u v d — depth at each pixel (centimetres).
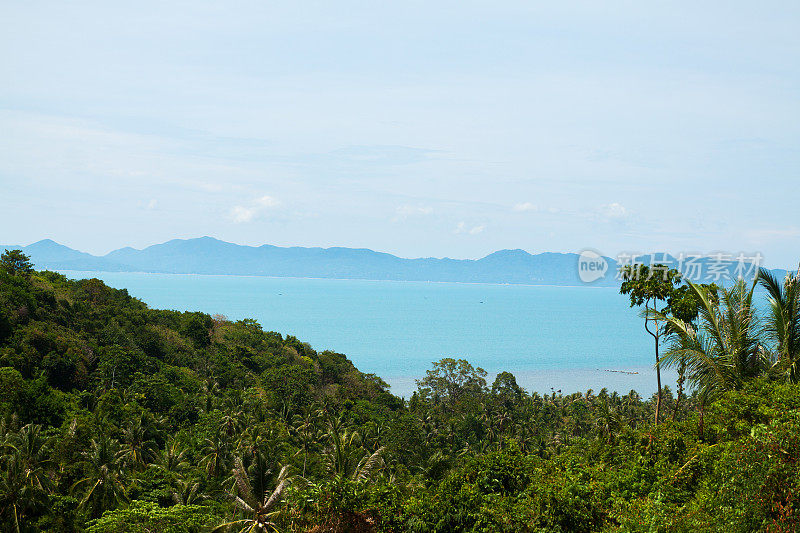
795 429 1241
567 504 1586
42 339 6950
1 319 6775
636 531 1318
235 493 3781
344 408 8894
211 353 10056
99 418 5644
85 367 7175
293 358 11181
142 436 5491
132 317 9700
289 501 1933
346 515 1792
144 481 4516
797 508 1142
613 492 1650
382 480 1978
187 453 5712
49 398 5572
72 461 4606
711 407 2027
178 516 3142
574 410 10706
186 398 7275
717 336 2198
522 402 10919
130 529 2998
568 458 2014
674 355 2133
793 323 2120
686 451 1889
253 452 4991
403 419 7200
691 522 1305
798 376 2048
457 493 1880
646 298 2538
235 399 7338
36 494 3703
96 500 4053
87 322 8450
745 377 2120
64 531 3684
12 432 4600
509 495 1859
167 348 9262
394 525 1786
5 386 5331
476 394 10944
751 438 1276
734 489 1255
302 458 5853
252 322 12744
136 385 6938
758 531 1171
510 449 2064
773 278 2180
